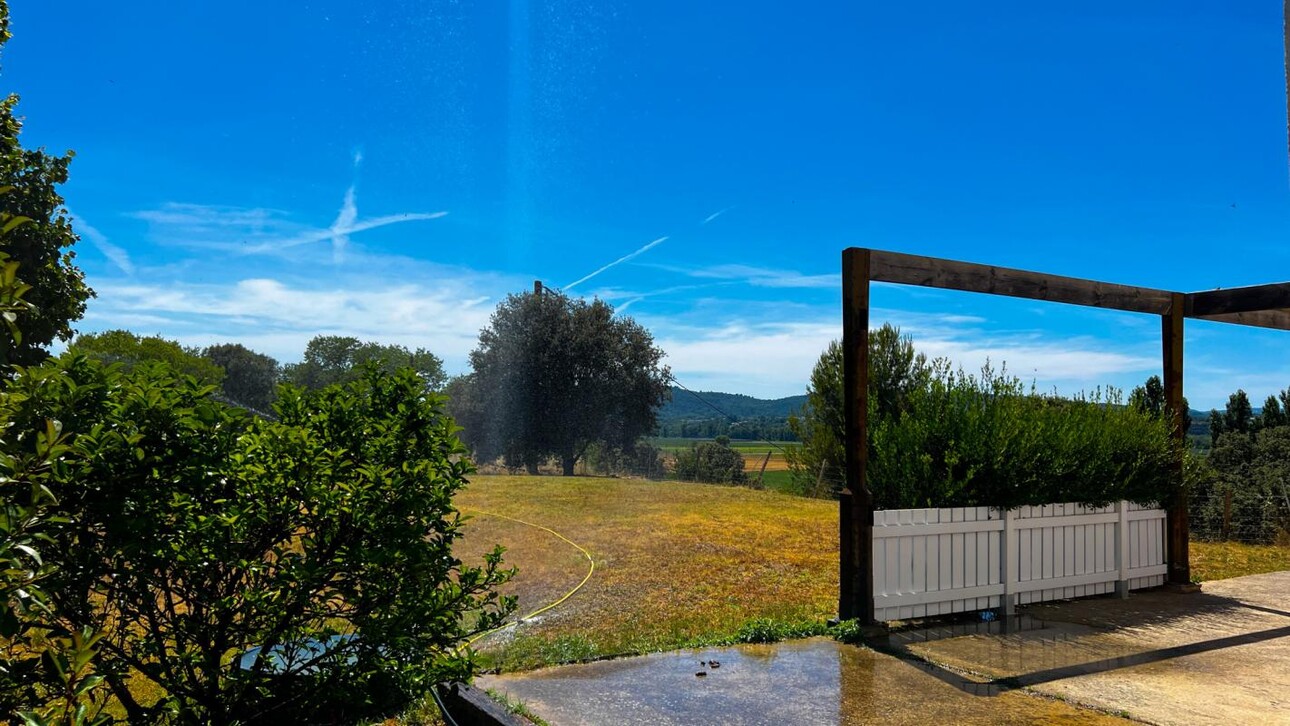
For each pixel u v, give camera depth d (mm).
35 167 15570
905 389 16125
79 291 16156
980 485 7441
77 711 2297
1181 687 5293
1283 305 7957
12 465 2311
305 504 3986
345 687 4160
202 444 3771
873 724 4582
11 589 2188
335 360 57469
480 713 4363
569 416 36500
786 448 21375
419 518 4164
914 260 6898
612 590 8531
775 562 10266
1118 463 8375
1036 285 7602
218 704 3865
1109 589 8344
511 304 37781
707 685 5242
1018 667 5727
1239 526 13523
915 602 6922
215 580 3861
